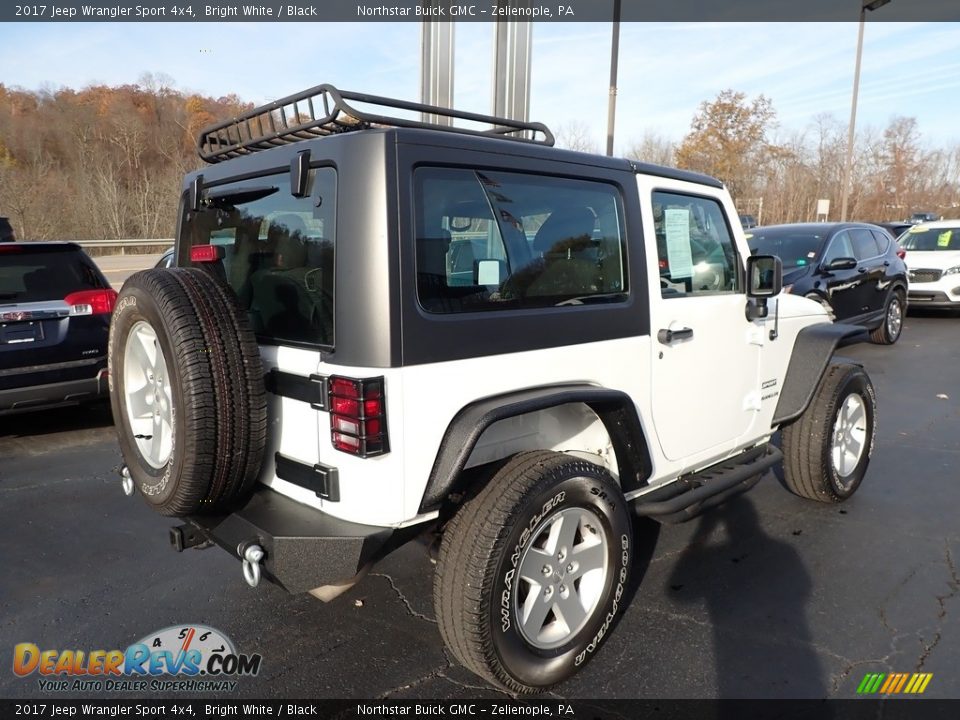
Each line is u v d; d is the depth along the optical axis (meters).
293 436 2.65
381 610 3.45
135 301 2.68
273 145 3.19
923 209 49.78
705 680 2.89
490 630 2.52
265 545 2.44
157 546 4.17
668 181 3.45
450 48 10.27
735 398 3.89
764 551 4.04
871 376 8.77
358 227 2.35
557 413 3.08
